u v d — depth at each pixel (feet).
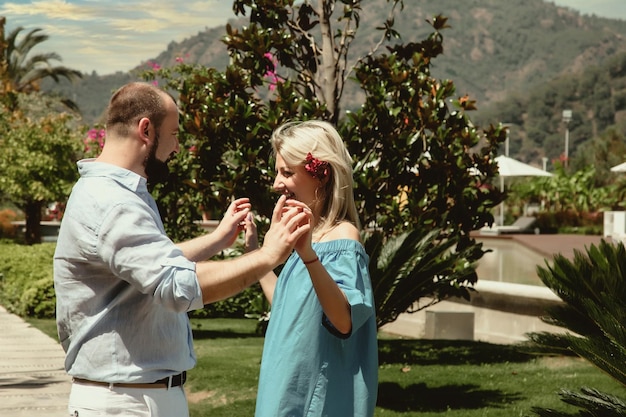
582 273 16.92
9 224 127.54
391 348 33.50
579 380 26.13
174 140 9.64
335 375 10.21
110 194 9.00
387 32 31.04
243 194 28.55
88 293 9.14
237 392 25.40
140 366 9.15
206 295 8.87
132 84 9.47
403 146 29.07
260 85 30.22
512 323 36.76
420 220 29.50
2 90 167.94
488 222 30.53
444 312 37.73
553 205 166.20
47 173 94.84
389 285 27.37
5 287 52.21
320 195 10.59
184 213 38.09
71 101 186.19
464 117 30.12
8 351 34.27
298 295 10.29
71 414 9.36
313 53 31.65
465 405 23.61
